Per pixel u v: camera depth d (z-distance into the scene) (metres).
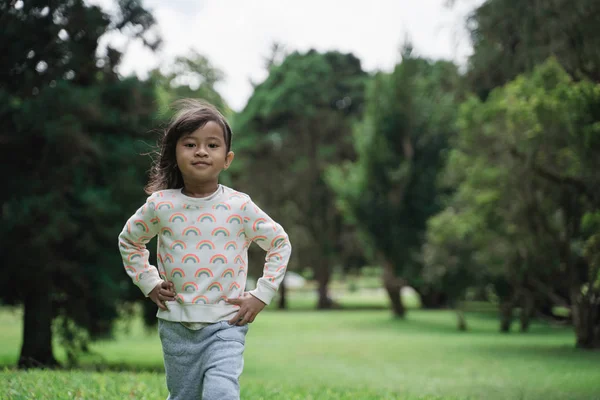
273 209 44.06
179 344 3.35
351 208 33.47
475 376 12.05
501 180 16.69
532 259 17.94
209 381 3.20
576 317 17.66
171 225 3.38
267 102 43.84
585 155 12.65
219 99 17.84
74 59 13.02
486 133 16.53
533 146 14.91
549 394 9.24
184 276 3.34
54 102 11.88
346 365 14.80
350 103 45.16
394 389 9.55
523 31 12.83
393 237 32.31
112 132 13.45
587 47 11.35
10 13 12.41
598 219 13.12
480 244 18.94
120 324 16.91
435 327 28.64
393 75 32.44
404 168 31.73
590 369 12.62
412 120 32.00
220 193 3.46
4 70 12.72
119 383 6.53
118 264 12.73
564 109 13.16
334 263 45.56
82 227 12.31
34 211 11.46
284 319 34.34
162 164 3.57
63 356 16.77
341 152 45.22
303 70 44.12
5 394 5.13
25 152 12.62
